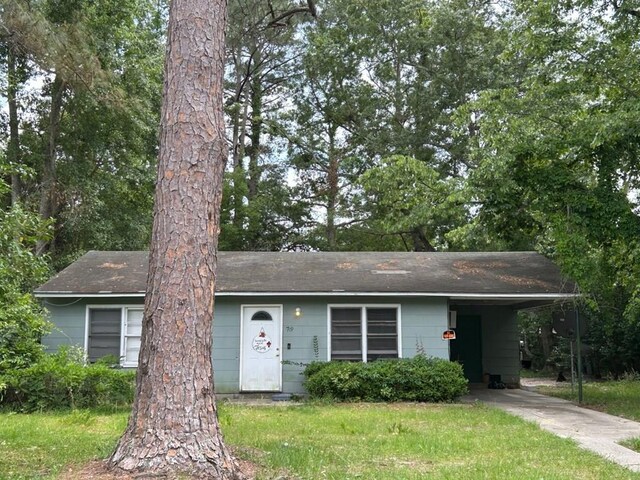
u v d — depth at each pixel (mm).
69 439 7691
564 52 12969
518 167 13070
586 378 20812
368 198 29266
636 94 12711
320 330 14422
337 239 31594
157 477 5164
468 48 25984
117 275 14953
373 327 14492
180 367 5531
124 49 20906
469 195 13258
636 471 6438
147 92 21000
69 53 17578
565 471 6328
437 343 14297
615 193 12289
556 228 12562
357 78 30438
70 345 14000
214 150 6043
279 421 9859
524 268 16000
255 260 16797
